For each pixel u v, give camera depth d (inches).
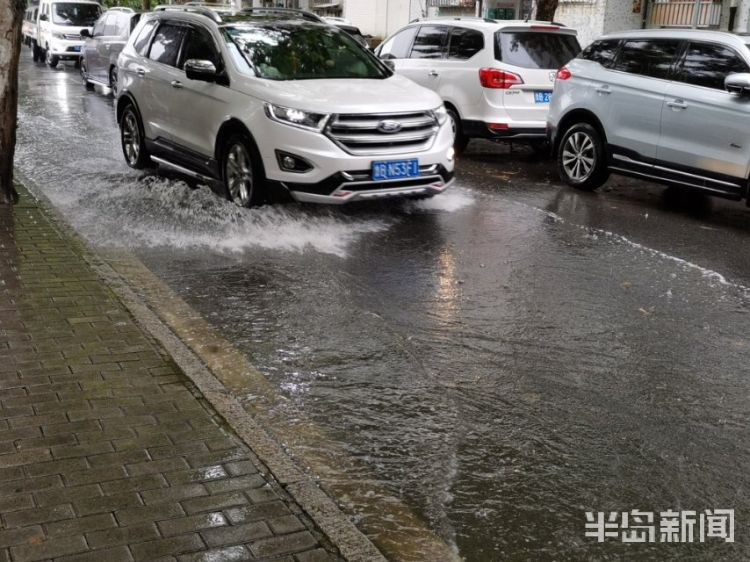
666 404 181.9
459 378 192.5
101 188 370.0
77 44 1031.6
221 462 143.3
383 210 347.6
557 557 129.7
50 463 140.3
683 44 364.8
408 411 176.1
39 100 687.7
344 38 367.6
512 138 463.8
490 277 265.4
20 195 334.0
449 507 141.9
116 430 152.4
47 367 178.1
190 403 164.6
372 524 135.6
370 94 318.0
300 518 128.5
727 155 341.1
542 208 364.8
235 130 326.6
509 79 457.1
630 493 147.7
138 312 213.3
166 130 373.7
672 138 361.4
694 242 315.3
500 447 162.6
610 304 243.9
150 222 317.1
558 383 191.0
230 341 209.6
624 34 392.5
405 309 235.3
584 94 400.2
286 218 324.2
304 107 303.4
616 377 195.0
